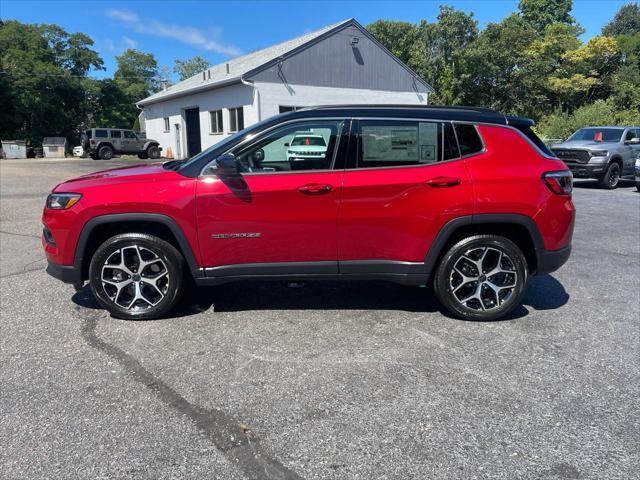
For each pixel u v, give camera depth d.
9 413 2.76
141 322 4.11
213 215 3.85
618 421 2.71
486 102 37.69
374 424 2.68
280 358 3.46
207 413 2.78
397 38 44.25
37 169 22.84
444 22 36.62
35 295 4.79
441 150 3.92
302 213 3.85
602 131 14.73
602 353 3.55
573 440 2.54
